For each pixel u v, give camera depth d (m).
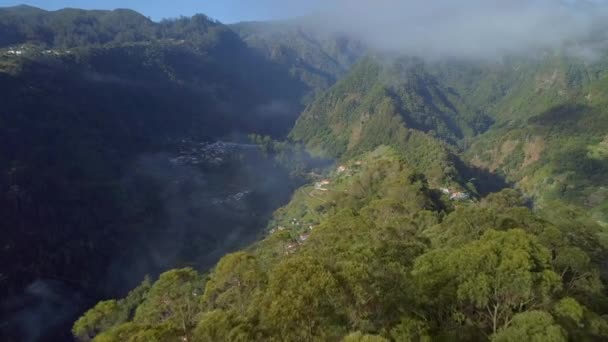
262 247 55.66
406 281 21.83
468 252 22.41
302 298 16.05
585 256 30.30
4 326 84.81
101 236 114.25
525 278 20.00
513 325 19.23
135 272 109.75
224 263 25.78
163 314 23.59
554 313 20.86
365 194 98.75
